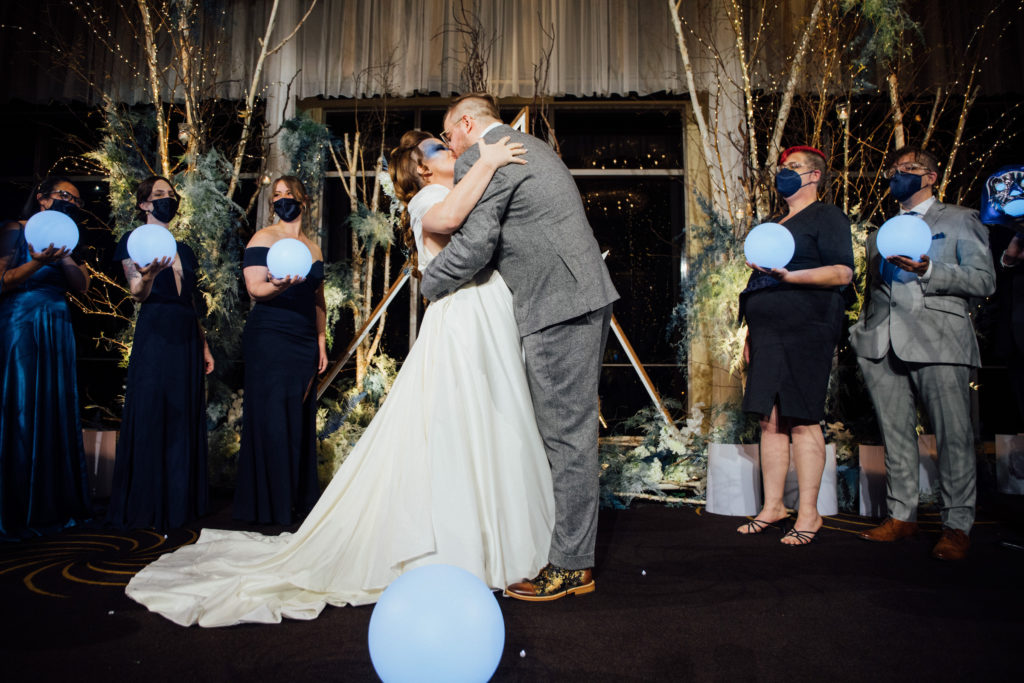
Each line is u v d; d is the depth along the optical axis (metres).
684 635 1.62
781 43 4.69
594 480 1.96
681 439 4.04
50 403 2.85
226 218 4.07
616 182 5.07
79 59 4.78
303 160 4.59
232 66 4.88
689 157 4.97
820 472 2.66
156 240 2.65
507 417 1.90
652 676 1.38
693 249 4.82
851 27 4.48
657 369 4.88
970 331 2.52
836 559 2.38
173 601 1.79
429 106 5.12
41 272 2.91
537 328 1.94
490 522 1.81
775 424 2.83
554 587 1.89
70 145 5.14
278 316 3.05
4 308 2.83
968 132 4.75
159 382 2.91
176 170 4.44
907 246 2.32
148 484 2.85
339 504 1.96
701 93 4.93
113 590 1.98
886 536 2.67
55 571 2.19
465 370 1.89
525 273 1.95
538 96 4.80
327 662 1.44
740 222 4.21
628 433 4.74
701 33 4.79
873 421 4.02
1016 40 4.62
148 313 2.96
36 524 2.74
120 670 1.40
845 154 4.28
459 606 1.16
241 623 1.68
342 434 4.07
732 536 2.77
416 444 1.88
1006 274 2.71
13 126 5.19
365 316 4.68
